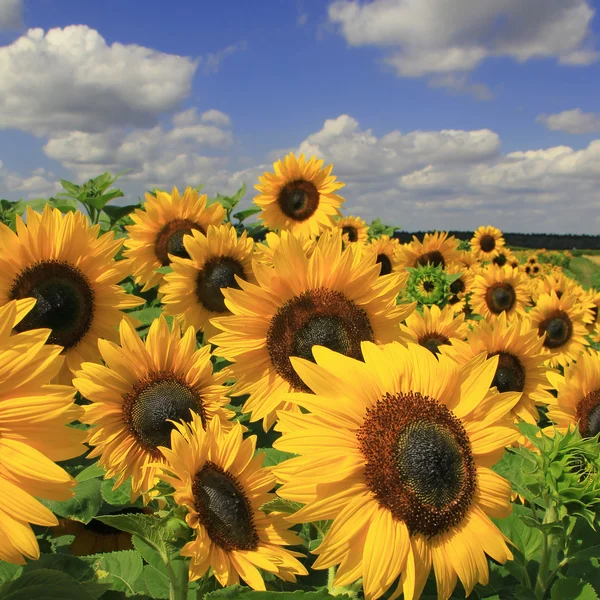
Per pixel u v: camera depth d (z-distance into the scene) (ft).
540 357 21.35
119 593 11.51
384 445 10.07
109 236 17.65
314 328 13.97
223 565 10.07
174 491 10.73
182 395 14.14
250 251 23.09
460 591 12.14
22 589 9.05
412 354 11.10
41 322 16.52
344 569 9.51
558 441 12.41
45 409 7.95
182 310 22.49
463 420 10.90
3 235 16.14
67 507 13.04
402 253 41.37
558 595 11.46
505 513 10.69
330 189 33.06
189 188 26.21
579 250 172.45
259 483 11.34
